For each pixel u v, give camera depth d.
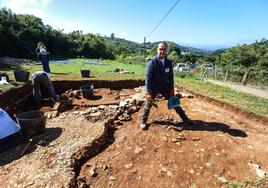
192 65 28.61
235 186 3.82
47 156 4.63
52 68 16.06
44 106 8.21
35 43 33.34
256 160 4.55
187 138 5.24
